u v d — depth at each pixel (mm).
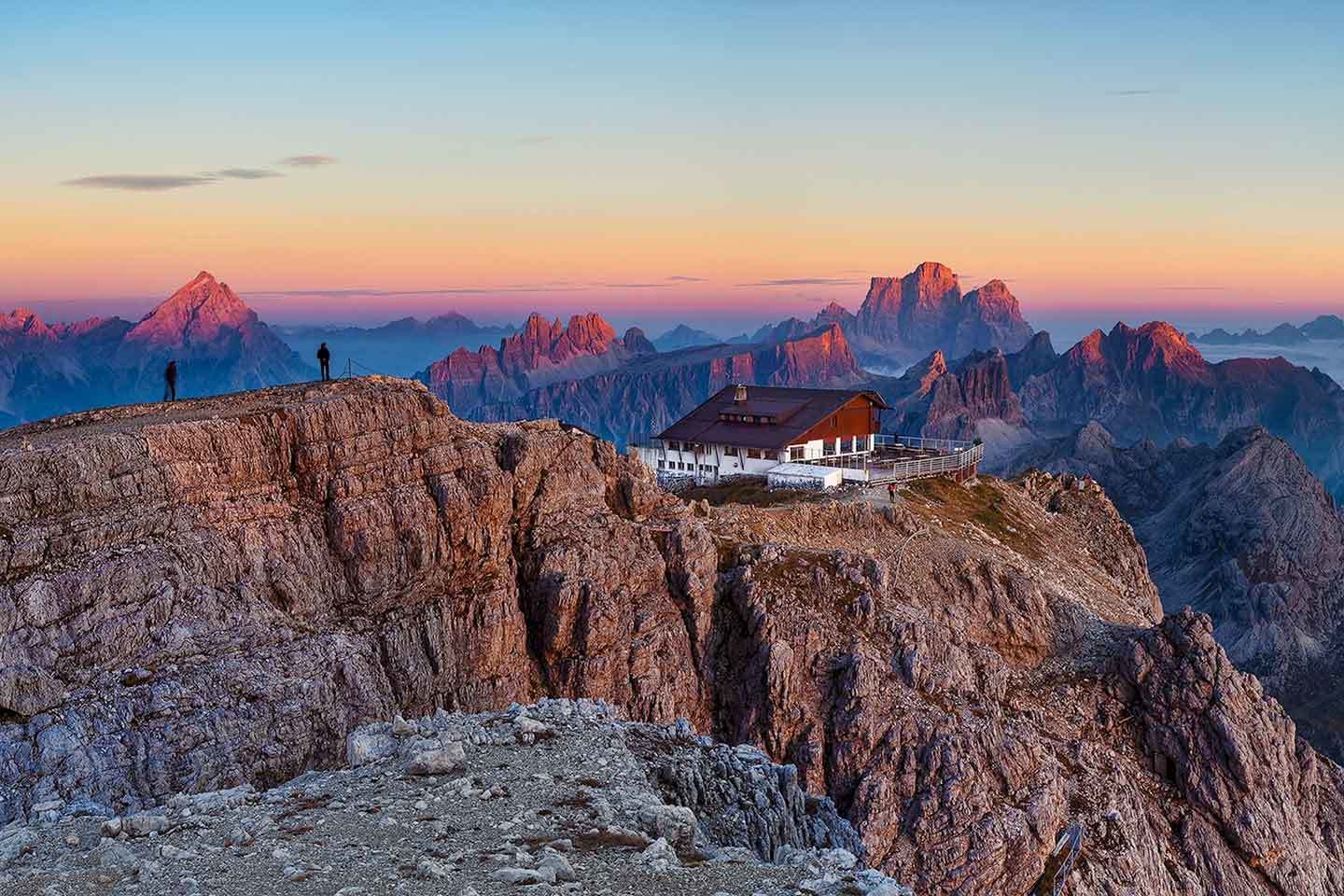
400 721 38562
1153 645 87688
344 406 60375
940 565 94875
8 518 47031
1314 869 82312
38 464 48406
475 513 64125
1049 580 104812
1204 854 80062
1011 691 86250
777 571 80062
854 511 98000
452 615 61906
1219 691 84438
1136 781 82500
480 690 62344
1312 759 89750
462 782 32469
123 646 47531
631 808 30797
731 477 126938
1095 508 137500
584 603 67938
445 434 65125
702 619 74062
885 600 81125
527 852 27438
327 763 50250
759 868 26547
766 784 38531
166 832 29266
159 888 25219
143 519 50688
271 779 48188
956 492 124188
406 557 60219
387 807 30766
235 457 55531
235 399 61969
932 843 70125
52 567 47062
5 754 42219
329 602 57250
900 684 76250
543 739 37375
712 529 87438
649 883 25500
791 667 73625
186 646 49125
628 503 77250
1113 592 114938
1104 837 76125
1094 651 91812
